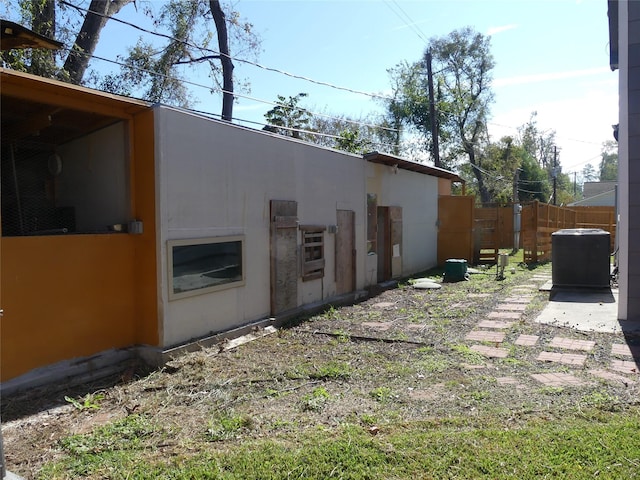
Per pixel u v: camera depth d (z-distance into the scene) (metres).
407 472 3.00
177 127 5.90
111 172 5.97
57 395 4.70
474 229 16.27
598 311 8.01
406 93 33.34
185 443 3.57
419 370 5.29
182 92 17.42
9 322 4.62
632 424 3.62
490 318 7.92
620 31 7.10
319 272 9.14
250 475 3.01
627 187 7.19
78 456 3.42
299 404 4.38
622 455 3.13
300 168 8.53
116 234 5.69
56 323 5.05
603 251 9.74
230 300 6.85
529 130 51.56
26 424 4.05
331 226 9.57
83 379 5.08
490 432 3.54
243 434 3.72
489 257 16.45
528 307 8.66
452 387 4.70
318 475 3.00
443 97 34.66
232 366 5.58
